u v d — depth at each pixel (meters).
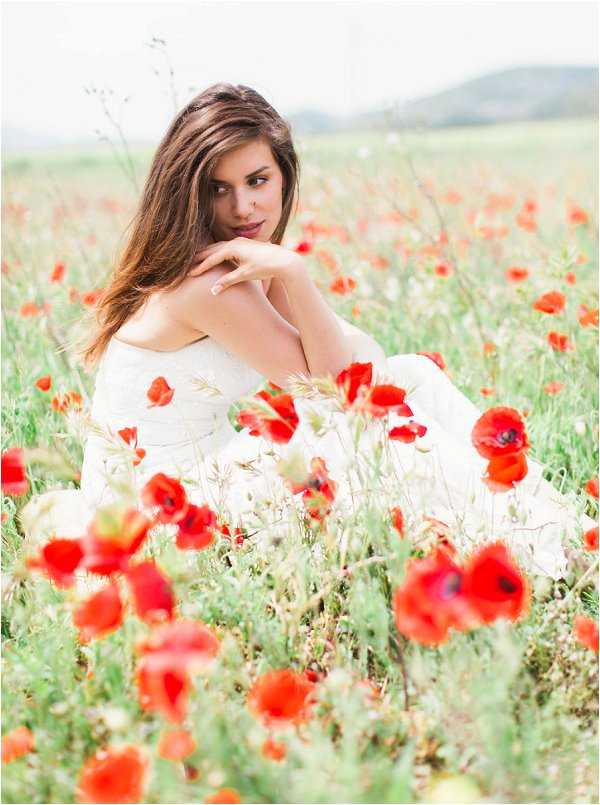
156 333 2.33
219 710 1.39
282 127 2.42
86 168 13.70
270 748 1.36
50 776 1.42
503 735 1.32
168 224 2.29
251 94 2.35
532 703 1.51
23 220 5.54
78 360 2.72
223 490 2.13
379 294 4.07
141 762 1.25
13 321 3.81
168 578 1.45
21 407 2.78
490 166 8.91
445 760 1.52
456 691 1.46
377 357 2.45
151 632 1.47
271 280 2.79
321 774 1.29
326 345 2.27
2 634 1.92
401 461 2.12
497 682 1.29
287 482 1.88
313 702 1.56
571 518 2.11
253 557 1.96
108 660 1.49
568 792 1.44
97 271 4.56
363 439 2.13
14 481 1.66
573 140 14.19
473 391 3.12
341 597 1.88
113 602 1.37
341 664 1.69
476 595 1.35
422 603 1.34
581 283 4.21
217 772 1.28
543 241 4.89
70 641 1.65
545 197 7.44
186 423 2.27
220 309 2.28
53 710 1.49
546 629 1.71
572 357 3.00
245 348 2.32
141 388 2.37
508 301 3.81
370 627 1.68
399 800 1.23
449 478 2.12
